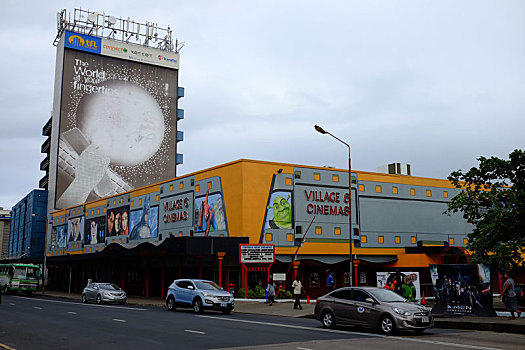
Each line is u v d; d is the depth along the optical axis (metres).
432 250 39.75
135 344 14.38
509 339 16.17
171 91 92.81
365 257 39.84
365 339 15.96
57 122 83.38
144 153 88.19
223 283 38.00
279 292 35.12
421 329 17.25
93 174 83.25
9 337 15.91
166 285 45.12
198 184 41.47
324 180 39.31
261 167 37.03
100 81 86.44
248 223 35.69
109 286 36.34
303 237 37.00
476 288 21.84
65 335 16.44
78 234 64.62
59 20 89.81
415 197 43.44
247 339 15.63
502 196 24.11
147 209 48.97
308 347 13.98
